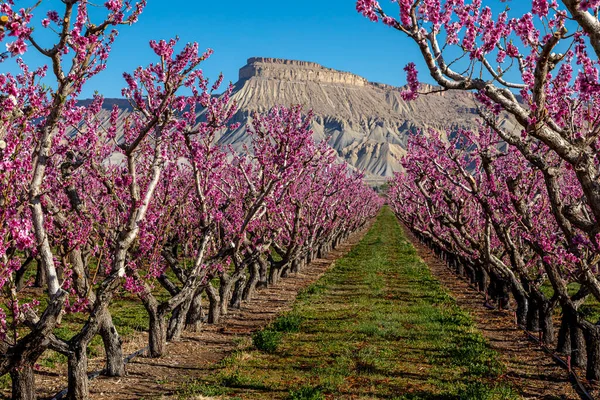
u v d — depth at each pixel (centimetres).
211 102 1328
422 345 1511
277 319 1816
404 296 2350
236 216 1744
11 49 575
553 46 610
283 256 2573
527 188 1517
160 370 1276
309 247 3083
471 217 2153
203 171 1449
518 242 1828
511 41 676
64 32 716
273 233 1973
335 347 1464
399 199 4025
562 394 1152
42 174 809
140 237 1113
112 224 1270
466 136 1734
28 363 835
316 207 2950
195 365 1330
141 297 1363
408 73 674
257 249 1973
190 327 1666
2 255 768
